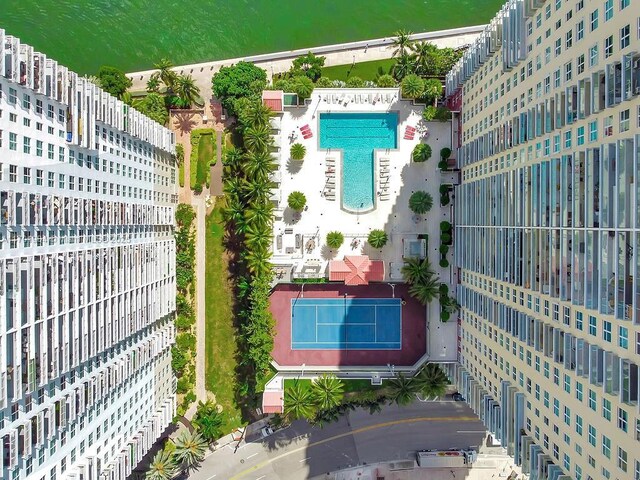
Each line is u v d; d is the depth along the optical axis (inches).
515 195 1802.4
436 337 2581.2
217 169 2662.4
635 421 1141.7
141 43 2674.7
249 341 2453.2
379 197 2591.0
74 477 1614.2
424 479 2659.9
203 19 2682.1
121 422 2015.3
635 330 1151.0
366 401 2573.8
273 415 2635.3
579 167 1373.0
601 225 1258.6
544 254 1587.1
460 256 2445.9
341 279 2485.2
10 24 2623.0
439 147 2583.7
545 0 1600.6
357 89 2546.8
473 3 2677.2
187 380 2645.2
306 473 2642.7
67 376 1610.5
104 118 1828.2
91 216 1747.0
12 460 1290.6
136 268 2096.5
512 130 1827.0
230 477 2635.3
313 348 2618.1
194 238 2664.9
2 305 1244.5
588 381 1338.6
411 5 2687.0
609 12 1251.8
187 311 2642.7
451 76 2522.1
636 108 1155.9
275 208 2581.2
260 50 2689.5
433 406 2674.7
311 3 2689.5
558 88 1517.0
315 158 2578.7
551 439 1551.4
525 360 1728.6
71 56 2652.6
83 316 1641.2
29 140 1396.4
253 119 2407.7
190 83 2493.8
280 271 2576.3
